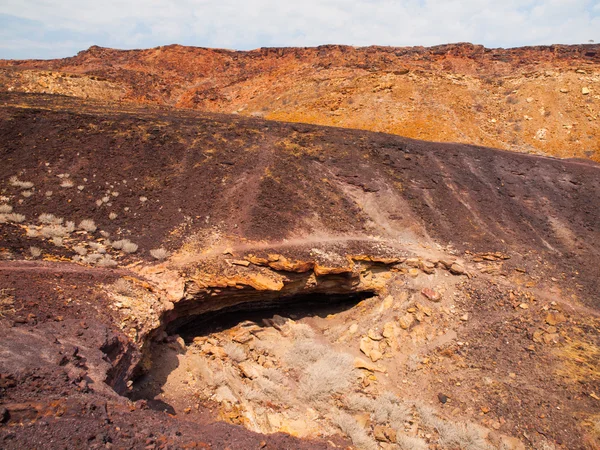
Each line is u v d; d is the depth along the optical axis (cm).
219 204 2052
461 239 2158
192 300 1572
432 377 1488
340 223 2122
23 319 998
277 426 1212
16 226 1608
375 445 1188
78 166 2084
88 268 1423
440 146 3050
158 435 797
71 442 673
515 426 1263
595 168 2952
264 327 1747
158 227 1833
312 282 1798
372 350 1593
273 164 2425
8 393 730
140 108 3234
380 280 1928
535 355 1512
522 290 1827
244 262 1681
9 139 2150
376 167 2620
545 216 2408
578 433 1212
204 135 2556
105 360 972
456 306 1786
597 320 1655
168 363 1330
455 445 1214
